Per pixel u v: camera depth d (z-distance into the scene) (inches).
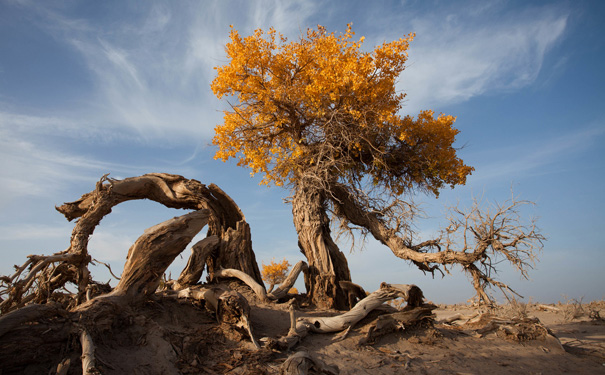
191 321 362.0
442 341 399.5
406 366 321.4
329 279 536.1
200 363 290.7
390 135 627.2
